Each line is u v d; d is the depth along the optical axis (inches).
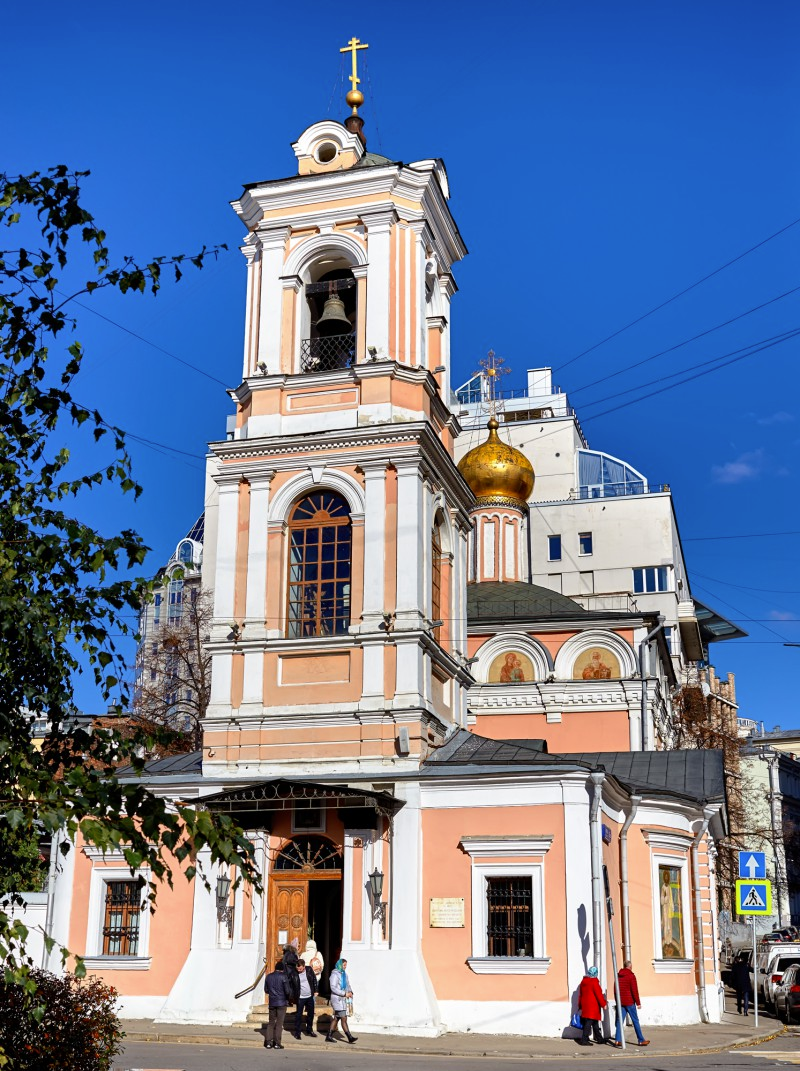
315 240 1189.1
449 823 999.0
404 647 1049.5
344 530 1111.6
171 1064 716.0
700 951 1155.3
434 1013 935.0
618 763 1320.1
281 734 1062.4
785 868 3063.5
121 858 1060.5
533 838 970.7
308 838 1031.0
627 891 1062.4
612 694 1681.8
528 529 2628.0
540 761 1008.9
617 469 2753.4
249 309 1206.3
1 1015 457.4
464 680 1219.9
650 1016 1065.5
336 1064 744.3
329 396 1140.5
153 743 424.5
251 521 1122.7
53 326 416.5
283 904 1018.7
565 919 951.0
